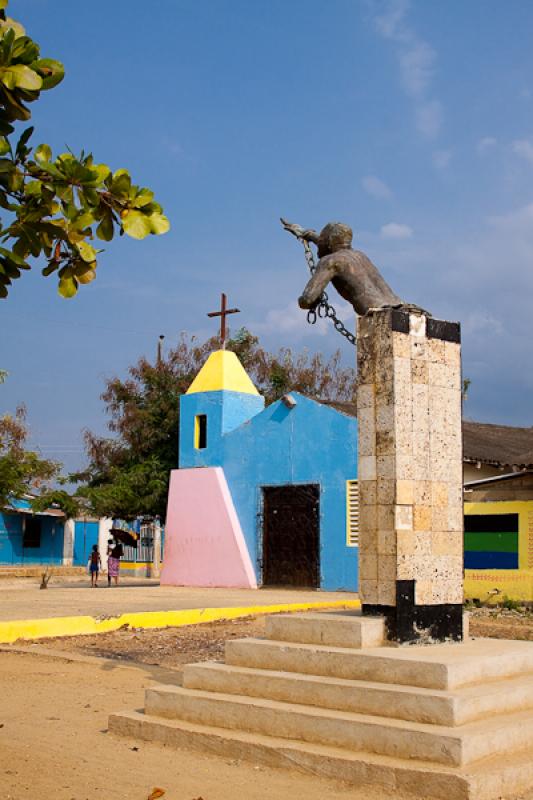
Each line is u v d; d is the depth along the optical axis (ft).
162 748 23.17
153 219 15.14
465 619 26.43
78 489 97.45
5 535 130.82
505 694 21.30
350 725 20.79
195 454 85.51
